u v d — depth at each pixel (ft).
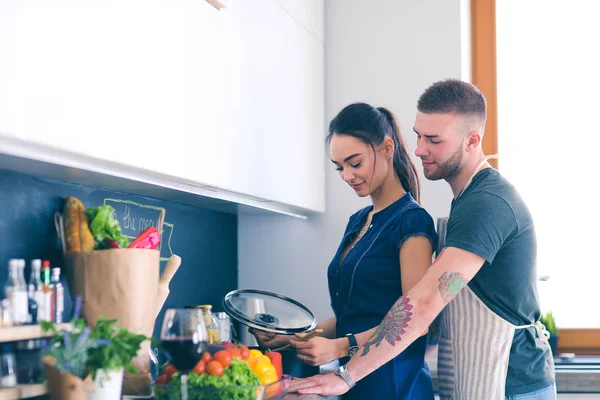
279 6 8.04
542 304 10.51
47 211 5.61
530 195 10.66
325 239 9.52
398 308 5.91
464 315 6.33
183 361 4.90
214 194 6.98
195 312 4.96
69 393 4.31
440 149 6.41
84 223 5.16
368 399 6.46
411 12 9.64
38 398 4.82
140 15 5.29
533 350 6.35
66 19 4.48
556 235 10.54
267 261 9.66
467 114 6.35
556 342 9.76
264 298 7.00
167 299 7.62
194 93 6.07
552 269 10.52
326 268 9.49
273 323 6.55
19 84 4.07
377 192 7.00
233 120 6.82
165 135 5.60
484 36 10.48
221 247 9.14
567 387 8.48
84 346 4.25
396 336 5.86
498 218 5.95
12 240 5.23
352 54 9.76
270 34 7.75
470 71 10.44
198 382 4.83
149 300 5.17
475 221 5.92
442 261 5.91
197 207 8.36
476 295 6.25
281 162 8.00
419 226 6.42
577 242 10.47
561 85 10.64
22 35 4.09
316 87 9.31
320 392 5.74
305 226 9.59
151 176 5.78
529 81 10.73
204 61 6.25
